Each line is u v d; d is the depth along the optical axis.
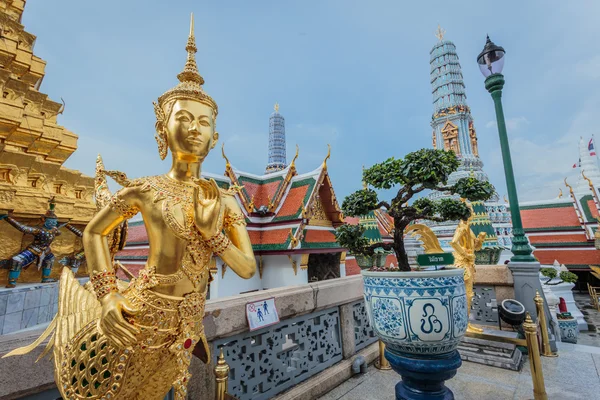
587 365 5.09
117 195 1.79
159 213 1.71
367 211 3.91
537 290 6.14
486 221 14.99
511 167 7.14
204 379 3.27
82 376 1.60
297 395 4.01
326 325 4.93
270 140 81.12
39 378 2.24
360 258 4.85
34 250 7.75
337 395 4.32
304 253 15.87
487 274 6.72
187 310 1.74
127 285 1.83
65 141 9.34
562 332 11.00
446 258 3.37
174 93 1.98
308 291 4.59
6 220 7.36
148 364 1.66
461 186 3.54
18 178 7.87
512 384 4.45
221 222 1.89
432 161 3.28
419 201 4.18
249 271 1.84
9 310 6.75
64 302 1.91
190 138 1.89
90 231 1.76
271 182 19.78
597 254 24.98
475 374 4.82
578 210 26.89
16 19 9.26
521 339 4.82
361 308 5.77
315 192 17.17
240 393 3.63
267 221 17.77
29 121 8.17
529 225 29.08
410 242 17.47
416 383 3.11
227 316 3.51
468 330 5.54
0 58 8.23
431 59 40.38
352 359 5.05
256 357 3.85
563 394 4.21
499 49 7.37
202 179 1.68
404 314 2.99
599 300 22.09
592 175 32.50
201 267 1.80
